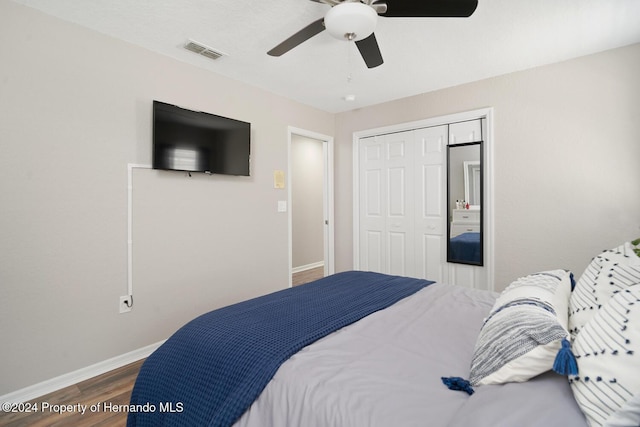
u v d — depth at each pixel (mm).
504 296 1304
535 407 697
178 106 2535
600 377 655
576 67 2557
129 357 2307
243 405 947
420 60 2609
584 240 2549
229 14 1986
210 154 2725
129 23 2072
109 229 2211
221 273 2904
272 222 3387
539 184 2740
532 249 2783
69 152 2031
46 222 1946
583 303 1065
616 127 2404
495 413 690
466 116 3107
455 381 911
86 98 2102
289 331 1264
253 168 3189
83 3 1860
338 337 1229
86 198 2105
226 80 2936
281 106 3479
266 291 3312
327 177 4199
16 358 1843
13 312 1837
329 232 4207
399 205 3646
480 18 2016
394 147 3674
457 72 2854
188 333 1303
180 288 2607
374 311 1542
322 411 859
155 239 2453
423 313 1510
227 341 1191
